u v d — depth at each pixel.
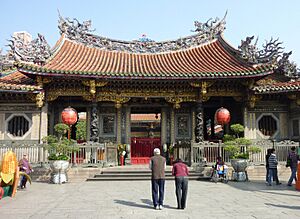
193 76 23.03
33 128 23.83
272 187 17.27
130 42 29.95
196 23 30.72
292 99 24.50
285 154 22.66
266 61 23.30
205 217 10.08
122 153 26.25
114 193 15.22
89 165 21.95
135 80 23.69
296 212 10.76
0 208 11.63
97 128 25.06
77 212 10.89
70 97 26.55
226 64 25.44
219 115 23.08
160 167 11.64
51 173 19.98
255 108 25.53
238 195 14.51
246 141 20.14
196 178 20.58
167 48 30.00
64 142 19.75
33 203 12.63
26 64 21.47
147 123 40.94
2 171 14.09
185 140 27.75
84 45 29.28
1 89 21.67
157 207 11.34
